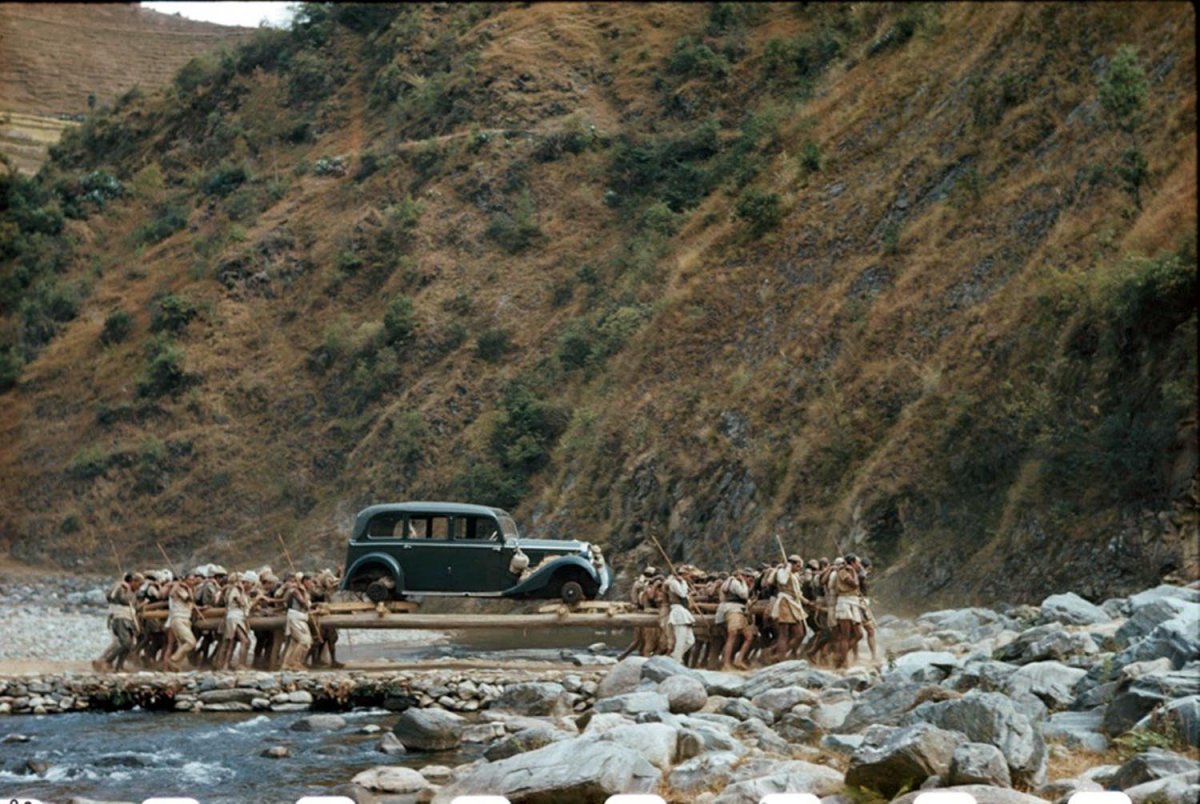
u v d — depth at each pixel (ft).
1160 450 106.83
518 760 43.04
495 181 247.50
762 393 155.74
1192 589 88.99
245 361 241.76
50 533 229.45
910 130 175.63
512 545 84.43
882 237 163.32
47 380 255.29
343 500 207.21
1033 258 136.77
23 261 282.97
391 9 302.25
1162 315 112.37
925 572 120.57
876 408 140.77
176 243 277.03
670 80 256.93
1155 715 46.14
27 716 69.77
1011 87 161.58
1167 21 148.25
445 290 230.68
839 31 240.73
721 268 181.57
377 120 285.02
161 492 227.81
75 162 319.47
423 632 126.31
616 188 239.50
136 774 54.08
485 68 271.28
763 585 79.20
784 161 192.44
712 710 59.77
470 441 196.44
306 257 255.09
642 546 154.30
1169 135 133.90
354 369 225.97
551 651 105.70
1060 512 111.24
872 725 50.49
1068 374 119.44
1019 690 53.98
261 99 299.79
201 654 81.56
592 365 190.39
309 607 79.97
